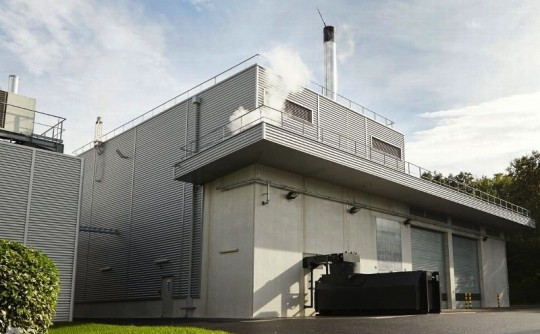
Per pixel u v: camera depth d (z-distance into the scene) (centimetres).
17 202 1986
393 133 3384
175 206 2708
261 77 2488
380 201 2936
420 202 3120
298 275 2358
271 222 2289
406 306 2048
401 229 3064
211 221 2452
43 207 2045
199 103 2744
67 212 2106
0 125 2241
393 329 1411
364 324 1569
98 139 3531
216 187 2464
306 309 2358
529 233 4475
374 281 2173
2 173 1972
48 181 2078
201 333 1299
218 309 2298
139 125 3155
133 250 2941
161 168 2881
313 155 2236
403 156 3434
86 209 3472
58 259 2042
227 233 2344
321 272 2470
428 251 3312
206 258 2420
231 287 2258
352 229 2700
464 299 3588
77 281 3369
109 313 3034
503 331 1317
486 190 5122
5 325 962
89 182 3509
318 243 2488
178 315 2514
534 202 4538
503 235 4322
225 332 1332
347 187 2728
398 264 2972
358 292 2198
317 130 2739
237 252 2267
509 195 4853
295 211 2412
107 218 3238
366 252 2750
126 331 1337
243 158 2223
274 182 2336
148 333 1281
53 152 2114
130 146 3194
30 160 2052
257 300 2156
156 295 2689
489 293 3900
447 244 3488
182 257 2573
